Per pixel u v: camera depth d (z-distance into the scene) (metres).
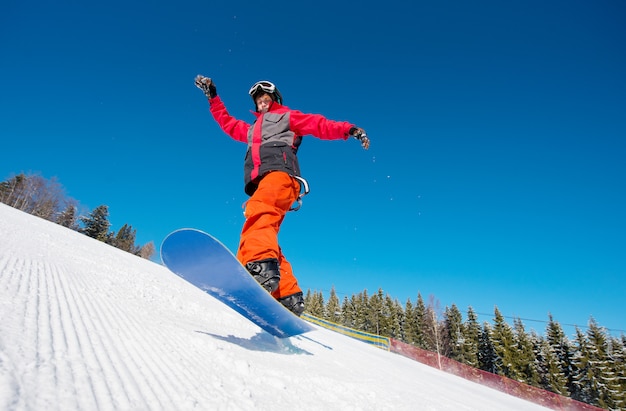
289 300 1.83
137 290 3.00
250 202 1.90
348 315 46.75
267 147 2.07
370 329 42.06
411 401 1.86
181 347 1.34
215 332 2.06
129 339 1.21
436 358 21.75
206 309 3.07
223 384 1.06
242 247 1.80
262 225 1.79
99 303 1.78
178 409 0.77
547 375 29.12
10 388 0.58
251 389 1.11
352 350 5.18
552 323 31.77
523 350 30.25
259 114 2.41
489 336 33.56
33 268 2.31
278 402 1.08
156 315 1.98
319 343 3.88
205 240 1.53
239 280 1.61
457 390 4.58
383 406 1.50
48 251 3.95
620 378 26.14
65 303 1.48
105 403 0.67
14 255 2.65
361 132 2.08
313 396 1.30
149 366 0.99
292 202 2.03
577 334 29.67
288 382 1.37
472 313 34.91
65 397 0.63
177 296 3.53
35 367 0.71
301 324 1.80
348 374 2.10
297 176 2.06
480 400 4.23
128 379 0.84
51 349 0.85
